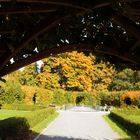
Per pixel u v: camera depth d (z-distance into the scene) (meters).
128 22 5.84
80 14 4.68
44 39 6.41
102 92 58.19
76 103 58.47
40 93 54.12
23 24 5.52
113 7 4.70
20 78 60.75
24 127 17.39
